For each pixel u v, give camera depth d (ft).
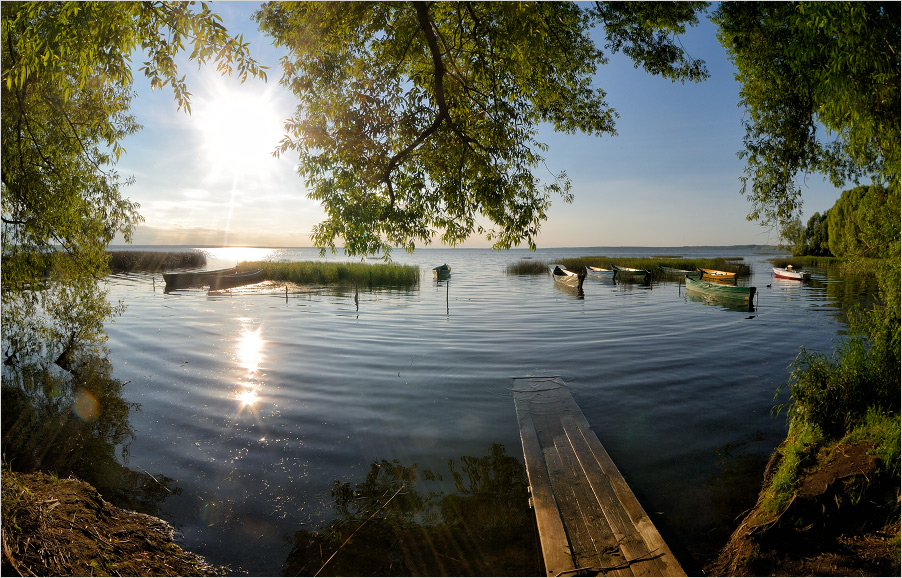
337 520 16.87
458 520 16.81
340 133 19.26
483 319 57.16
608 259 171.32
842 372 20.01
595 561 13.48
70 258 34.47
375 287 98.58
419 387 31.07
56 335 37.17
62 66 15.98
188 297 81.05
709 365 35.99
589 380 32.35
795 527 13.69
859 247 20.12
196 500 18.01
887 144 17.56
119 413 26.68
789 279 115.55
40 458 21.27
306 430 24.35
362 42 20.24
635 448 22.08
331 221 19.39
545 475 18.76
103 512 15.31
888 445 14.89
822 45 18.66
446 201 20.98
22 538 11.24
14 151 27.76
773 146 25.76
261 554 15.06
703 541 15.19
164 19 13.74
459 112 21.21
